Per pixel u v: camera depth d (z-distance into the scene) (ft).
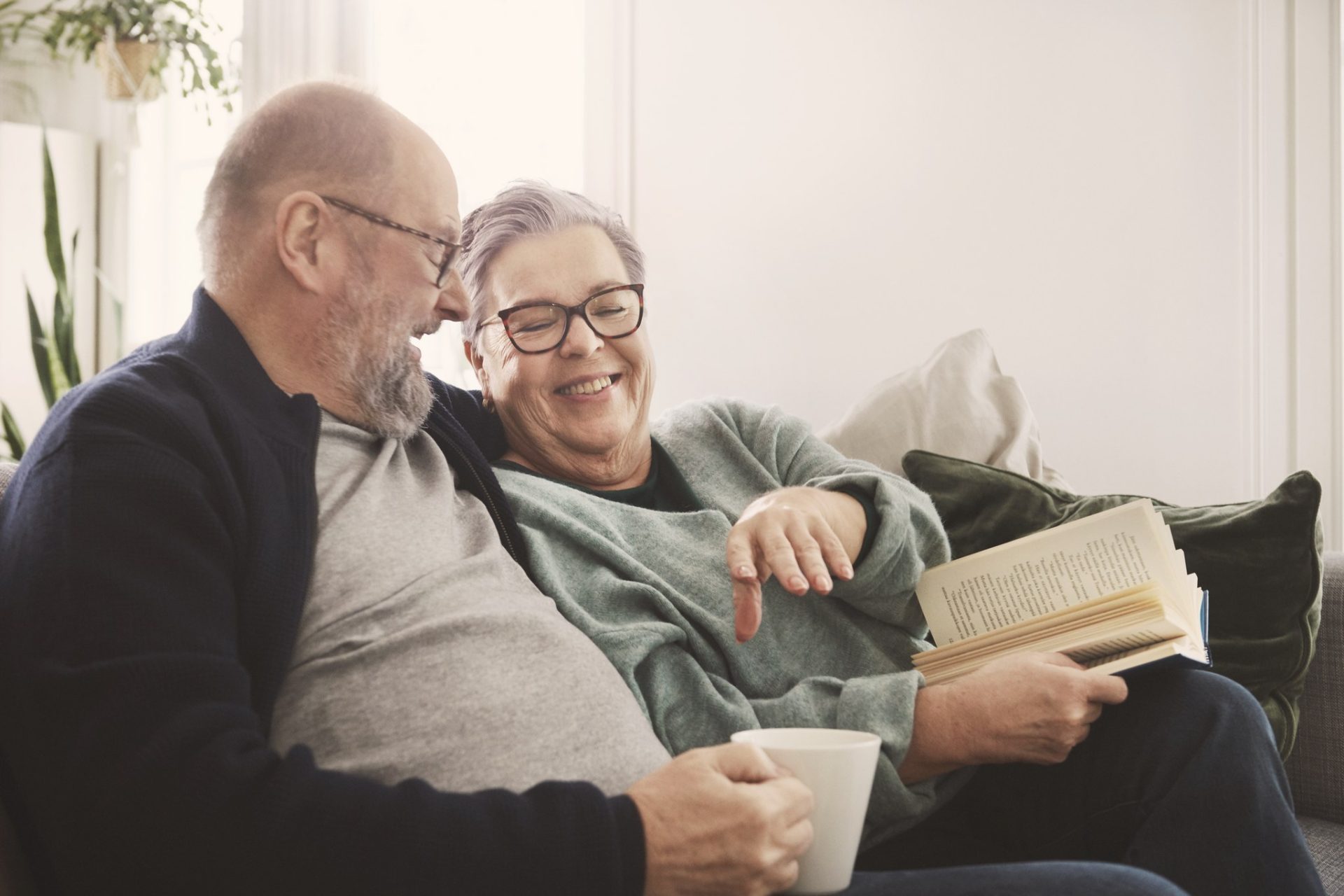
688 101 9.52
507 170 10.71
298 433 2.93
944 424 5.67
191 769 2.11
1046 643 3.49
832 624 3.76
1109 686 3.28
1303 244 7.36
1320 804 4.69
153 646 2.25
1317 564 4.45
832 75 8.84
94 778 2.13
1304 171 7.38
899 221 8.54
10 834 2.50
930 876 2.50
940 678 3.61
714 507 4.15
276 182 3.10
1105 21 7.75
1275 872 3.07
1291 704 4.47
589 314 4.11
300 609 2.67
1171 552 3.57
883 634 3.88
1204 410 7.46
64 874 2.25
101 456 2.44
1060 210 7.91
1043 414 7.96
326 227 3.12
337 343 3.16
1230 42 7.38
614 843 2.20
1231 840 3.12
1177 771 3.29
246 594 2.58
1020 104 8.07
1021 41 8.05
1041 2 7.98
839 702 3.42
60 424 2.55
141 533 2.37
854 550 3.58
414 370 3.33
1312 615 4.45
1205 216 7.46
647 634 3.43
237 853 2.08
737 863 2.22
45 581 2.29
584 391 4.10
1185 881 3.13
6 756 2.49
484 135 10.80
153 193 12.57
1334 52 7.41
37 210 12.09
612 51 9.85
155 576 2.35
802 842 2.30
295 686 2.65
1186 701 3.39
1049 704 3.24
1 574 2.43
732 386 9.32
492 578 3.06
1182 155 7.52
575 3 10.32
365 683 2.63
